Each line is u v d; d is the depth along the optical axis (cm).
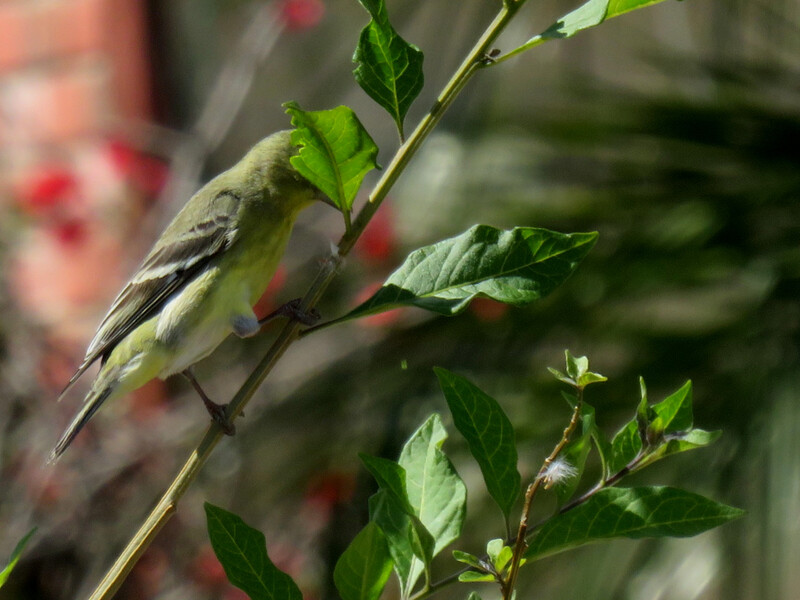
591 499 354
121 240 1185
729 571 668
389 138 1311
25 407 1148
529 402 766
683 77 846
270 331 1115
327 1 1420
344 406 940
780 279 714
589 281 761
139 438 1124
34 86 1290
